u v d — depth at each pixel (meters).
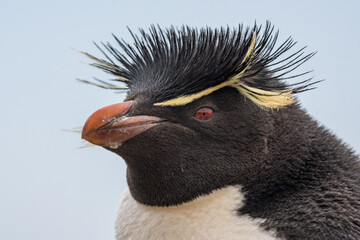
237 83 10.60
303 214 10.26
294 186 10.60
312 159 10.77
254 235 10.28
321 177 10.62
